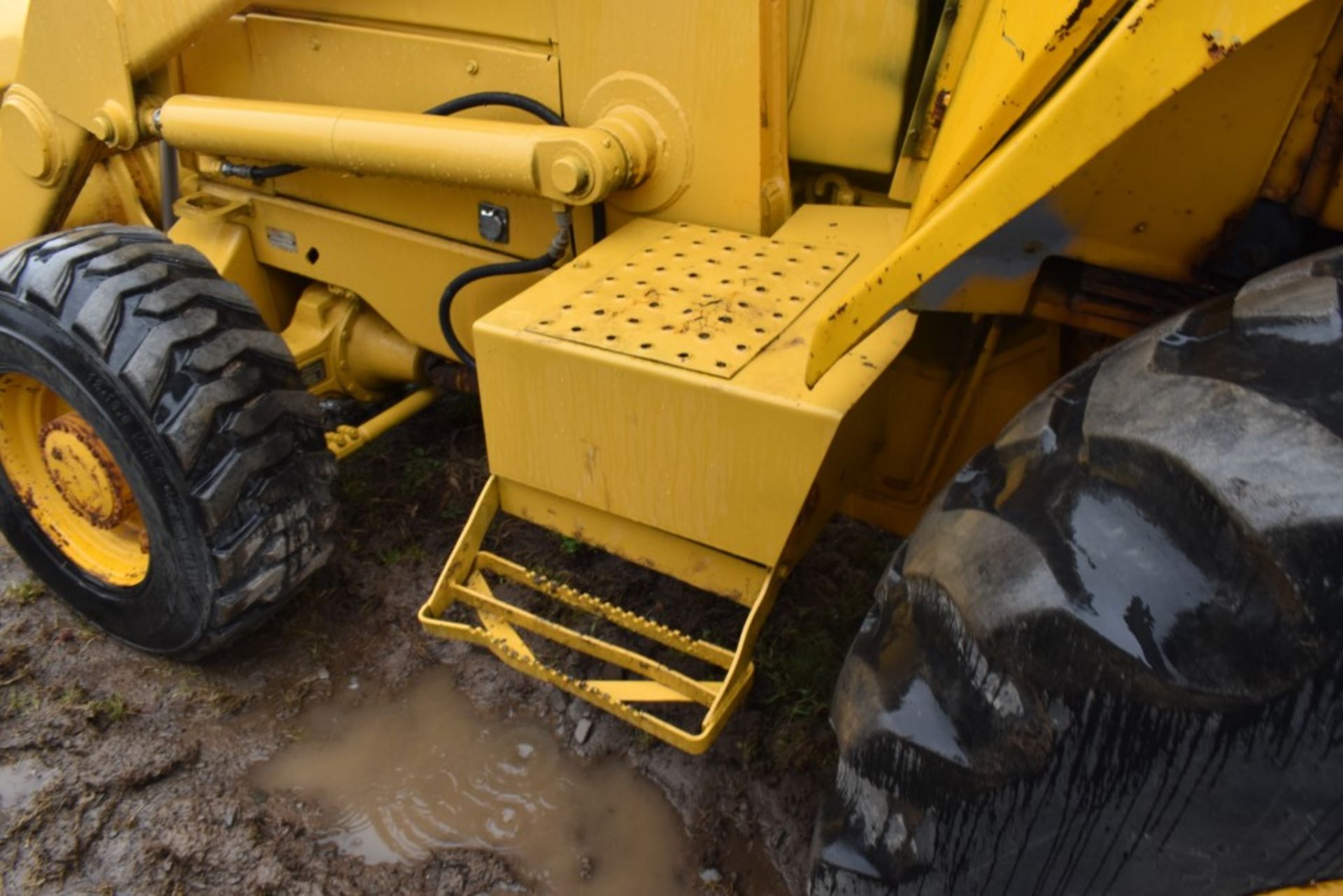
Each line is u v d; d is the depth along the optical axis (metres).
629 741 2.27
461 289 2.30
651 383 1.51
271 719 2.34
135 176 3.28
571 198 1.82
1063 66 1.16
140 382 1.98
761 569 1.67
